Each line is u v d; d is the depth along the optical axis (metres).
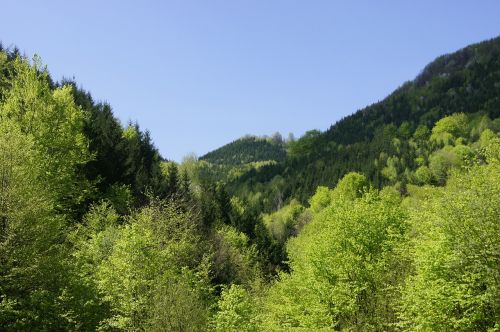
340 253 27.92
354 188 114.62
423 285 18.77
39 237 20.61
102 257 25.06
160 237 28.36
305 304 30.84
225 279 41.34
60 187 32.72
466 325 16.84
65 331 19.89
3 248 18.64
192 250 33.41
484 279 16.19
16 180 21.06
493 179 18.88
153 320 18.75
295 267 35.34
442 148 148.88
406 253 24.33
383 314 25.59
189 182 60.78
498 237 16.61
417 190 105.75
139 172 51.59
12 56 61.38
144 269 21.34
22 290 19.75
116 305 20.81
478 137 151.50
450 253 17.80
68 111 40.47
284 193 159.12
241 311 25.47
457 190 20.19
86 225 33.38
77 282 20.92
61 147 35.72
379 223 30.00
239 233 67.25
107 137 49.78
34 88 35.62
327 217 33.78
